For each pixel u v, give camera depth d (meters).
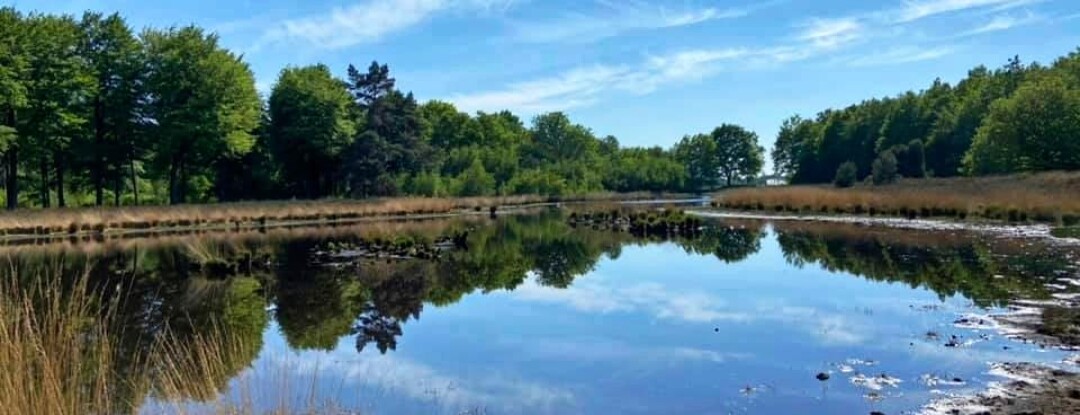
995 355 9.04
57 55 41.12
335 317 12.90
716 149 119.75
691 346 10.12
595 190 85.56
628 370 8.92
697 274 18.17
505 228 36.72
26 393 4.54
